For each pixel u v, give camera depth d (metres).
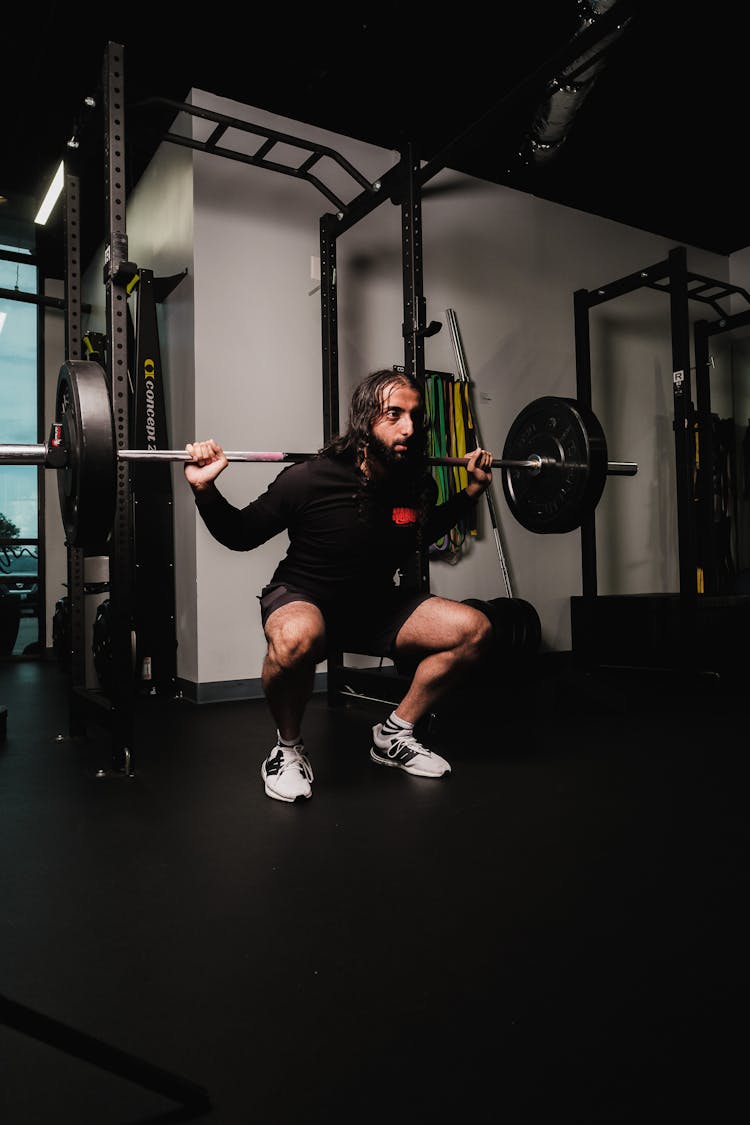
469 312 3.74
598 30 1.89
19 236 4.63
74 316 2.51
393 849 1.40
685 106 3.24
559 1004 0.89
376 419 1.67
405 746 1.94
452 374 3.59
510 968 0.97
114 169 1.97
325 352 2.98
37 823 1.57
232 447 3.12
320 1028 0.85
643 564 4.33
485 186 3.81
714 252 4.75
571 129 3.11
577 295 3.82
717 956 1.00
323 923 1.11
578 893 1.20
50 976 0.96
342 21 2.75
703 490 4.31
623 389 4.30
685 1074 0.76
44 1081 0.77
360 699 2.76
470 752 2.12
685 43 2.84
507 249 3.88
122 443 1.99
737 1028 0.84
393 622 1.87
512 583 3.79
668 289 3.62
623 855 1.36
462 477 3.56
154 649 3.15
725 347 4.88
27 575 4.80
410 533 1.79
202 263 3.08
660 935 1.06
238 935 1.07
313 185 3.24
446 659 1.84
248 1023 0.86
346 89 3.13
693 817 1.56
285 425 3.24
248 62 2.97
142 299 3.13
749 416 4.79
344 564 1.74
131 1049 0.81
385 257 3.50
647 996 0.91
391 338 3.51
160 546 3.17
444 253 3.67
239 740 2.33
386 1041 0.82
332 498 1.69
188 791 1.80
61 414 1.47
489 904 1.17
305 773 1.77
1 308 4.77
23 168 3.84
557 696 3.03
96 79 3.09
